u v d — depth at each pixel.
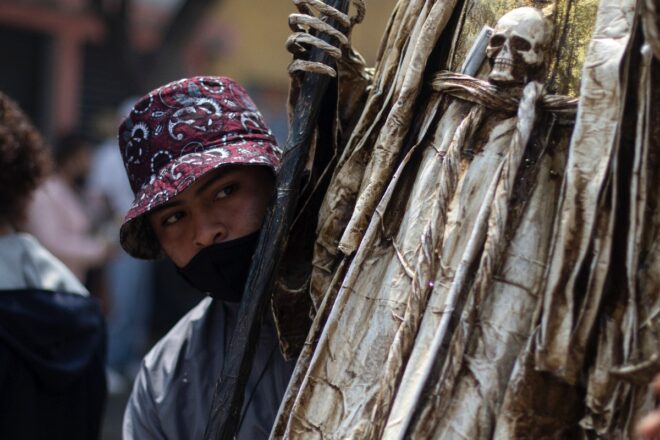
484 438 1.99
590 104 1.96
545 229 2.05
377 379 2.15
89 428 3.52
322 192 2.60
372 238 2.26
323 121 2.64
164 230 2.70
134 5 18.38
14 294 3.31
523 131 2.05
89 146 9.39
